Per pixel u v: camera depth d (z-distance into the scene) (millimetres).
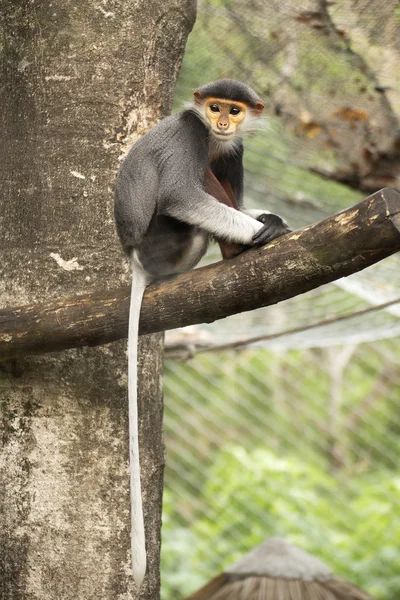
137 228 8297
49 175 8453
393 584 15016
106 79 8555
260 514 16594
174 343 11953
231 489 16922
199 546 16016
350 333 15312
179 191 8312
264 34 12312
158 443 8539
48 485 8094
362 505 17203
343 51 12203
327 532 16391
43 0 8570
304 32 12195
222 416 19531
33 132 8508
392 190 6445
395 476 19125
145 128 8664
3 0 8680
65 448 8125
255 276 7043
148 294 7527
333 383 20781
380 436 20672
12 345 7809
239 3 12023
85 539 8039
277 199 14234
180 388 19281
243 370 20328
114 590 8047
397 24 11875
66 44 8531
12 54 8625
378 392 21297
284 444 20203
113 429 8203
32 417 8172
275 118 12805
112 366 8273
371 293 14336
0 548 8078
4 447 8195
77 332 7664
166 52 8836
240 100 8977
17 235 8445
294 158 13242
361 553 15875
